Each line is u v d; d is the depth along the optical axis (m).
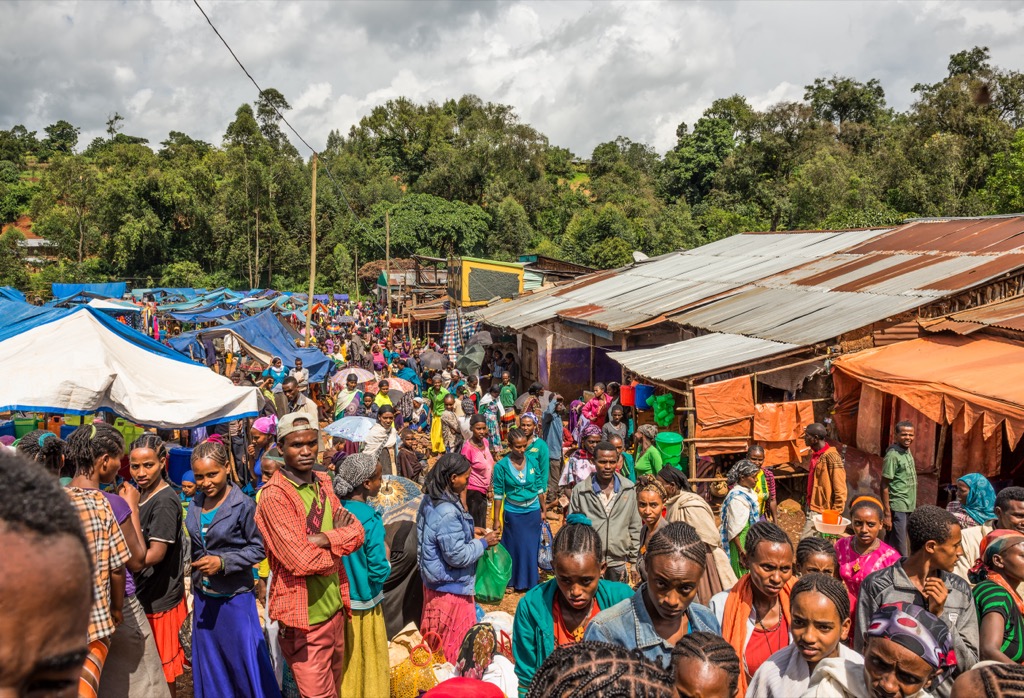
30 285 53.28
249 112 72.12
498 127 72.06
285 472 4.23
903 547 7.91
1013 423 7.74
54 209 59.34
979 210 34.88
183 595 4.87
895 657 2.73
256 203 63.66
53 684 0.93
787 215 58.81
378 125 83.44
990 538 4.29
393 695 4.93
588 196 78.31
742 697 3.37
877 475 9.90
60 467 4.82
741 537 5.62
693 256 21.55
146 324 27.98
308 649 4.21
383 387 12.81
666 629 3.20
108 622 3.35
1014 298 10.74
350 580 4.70
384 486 6.12
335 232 65.69
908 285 11.71
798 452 10.63
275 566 4.14
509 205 62.59
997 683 2.42
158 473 4.66
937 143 38.25
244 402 8.84
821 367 10.48
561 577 3.23
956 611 3.81
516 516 7.65
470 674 4.50
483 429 8.55
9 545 0.89
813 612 3.05
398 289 43.78
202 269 63.59
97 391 7.68
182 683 5.71
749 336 12.03
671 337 15.84
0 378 7.43
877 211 39.44
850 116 71.38
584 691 2.01
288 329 19.72
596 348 18.42
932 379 8.85
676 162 81.44
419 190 70.00
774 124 66.00
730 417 10.39
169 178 61.62
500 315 21.02
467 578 5.38
